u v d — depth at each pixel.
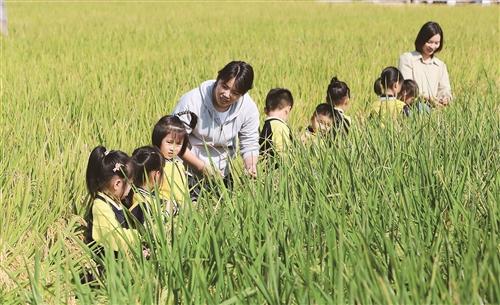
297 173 6.01
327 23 27.83
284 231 5.00
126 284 4.65
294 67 14.38
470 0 44.09
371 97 11.73
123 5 42.97
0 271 5.50
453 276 4.13
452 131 7.32
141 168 5.73
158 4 44.50
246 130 7.01
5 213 6.24
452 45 19.28
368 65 14.88
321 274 4.52
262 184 5.80
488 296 4.02
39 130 8.60
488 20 29.39
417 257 4.42
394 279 4.41
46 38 20.73
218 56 16.25
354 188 5.66
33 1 46.97
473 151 6.62
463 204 5.58
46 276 5.23
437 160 6.36
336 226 4.88
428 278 4.29
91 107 10.28
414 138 7.01
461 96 10.36
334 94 8.41
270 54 16.83
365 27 25.72
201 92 6.77
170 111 10.07
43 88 11.67
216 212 5.42
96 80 12.52
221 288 4.54
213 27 25.61
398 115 8.37
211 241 4.85
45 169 6.93
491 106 9.09
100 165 5.64
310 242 4.88
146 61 15.66
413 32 23.34
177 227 5.06
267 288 4.30
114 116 9.59
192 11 36.84
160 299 4.78
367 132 7.35
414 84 9.48
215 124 6.79
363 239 4.42
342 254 4.22
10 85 11.91
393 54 16.89
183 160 6.73
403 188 5.54
